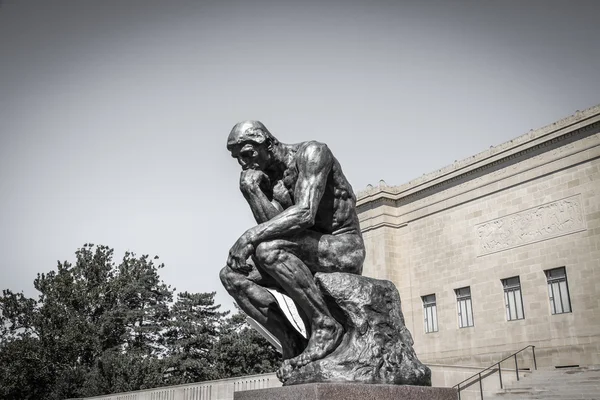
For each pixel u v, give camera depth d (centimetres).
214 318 5194
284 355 502
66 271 4612
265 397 441
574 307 2570
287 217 460
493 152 3055
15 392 3750
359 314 459
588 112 2655
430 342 3184
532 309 2731
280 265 456
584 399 1745
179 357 4578
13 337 4334
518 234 2881
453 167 3253
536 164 2867
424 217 3391
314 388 401
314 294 463
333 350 460
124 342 4891
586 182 2647
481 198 3105
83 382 3681
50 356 3872
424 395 450
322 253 484
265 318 501
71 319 4138
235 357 4162
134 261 5303
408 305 3353
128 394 2433
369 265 3509
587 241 2591
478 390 2081
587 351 2480
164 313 5253
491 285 2948
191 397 2150
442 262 3228
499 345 2831
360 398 415
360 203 3644
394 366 453
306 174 480
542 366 2616
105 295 4825
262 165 509
